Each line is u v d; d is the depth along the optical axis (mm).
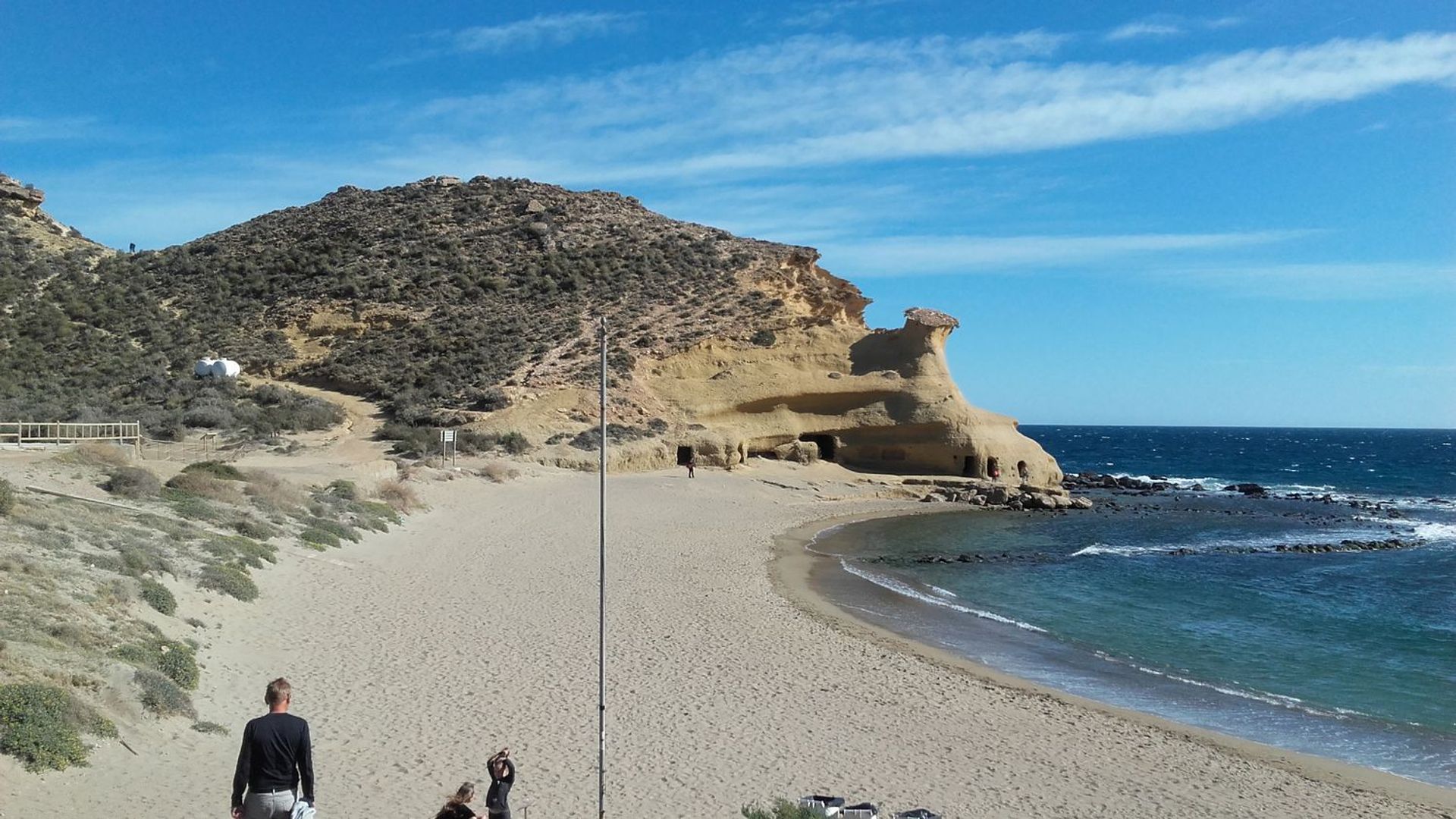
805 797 11781
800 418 64062
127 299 72875
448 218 87062
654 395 62156
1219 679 20422
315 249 81188
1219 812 13031
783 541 37500
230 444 47875
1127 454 143250
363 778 11516
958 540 41656
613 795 11789
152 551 18656
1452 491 79625
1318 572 34969
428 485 40688
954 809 12352
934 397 64250
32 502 19750
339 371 63125
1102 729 16359
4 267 73250
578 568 26859
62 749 9734
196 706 12641
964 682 18688
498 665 16844
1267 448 171875
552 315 70312
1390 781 14633
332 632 17797
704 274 77875
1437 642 24109
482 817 9320
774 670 18297
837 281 80875
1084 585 31156
